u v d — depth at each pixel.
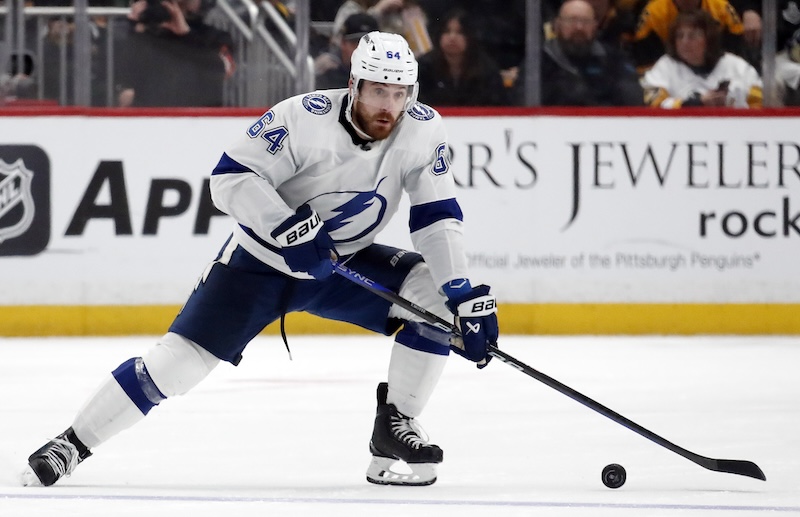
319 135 11.63
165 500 10.91
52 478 11.70
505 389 19.97
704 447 14.52
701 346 26.52
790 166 28.72
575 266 28.72
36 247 28.39
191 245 28.58
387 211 12.26
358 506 10.67
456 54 29.31
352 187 11.91
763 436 15.41
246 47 29.12
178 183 28.58
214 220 28.59
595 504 10.83
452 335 12.27
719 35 29.39
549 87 29.52
